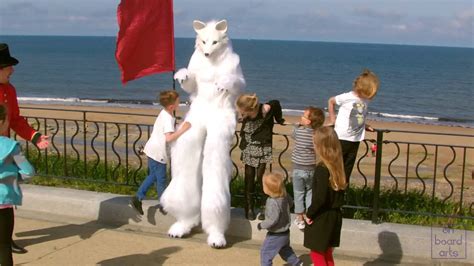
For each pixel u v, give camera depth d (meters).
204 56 5.50
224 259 5.17
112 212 6.19
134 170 8.10
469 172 13.19
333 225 4.40
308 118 5.23
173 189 5.56
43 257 5.15
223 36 5.44
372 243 5.38
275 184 4.59
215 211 5.30
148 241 5.62
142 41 5.98
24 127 5.15
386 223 5.65
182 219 5.70
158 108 29.77
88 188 7.21
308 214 4.38
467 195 10.47
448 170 13.36
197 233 5.86
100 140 15.69
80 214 6.37
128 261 5.07
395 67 81.75
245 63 80.00
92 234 5.81
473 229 5.81
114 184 7.13
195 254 5.28
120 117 22.83
